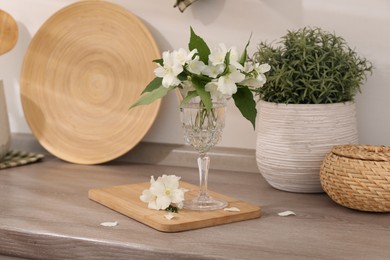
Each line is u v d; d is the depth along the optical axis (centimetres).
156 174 155
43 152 173
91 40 167
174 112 163
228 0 155
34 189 144
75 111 167
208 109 121
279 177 140
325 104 136
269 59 139
